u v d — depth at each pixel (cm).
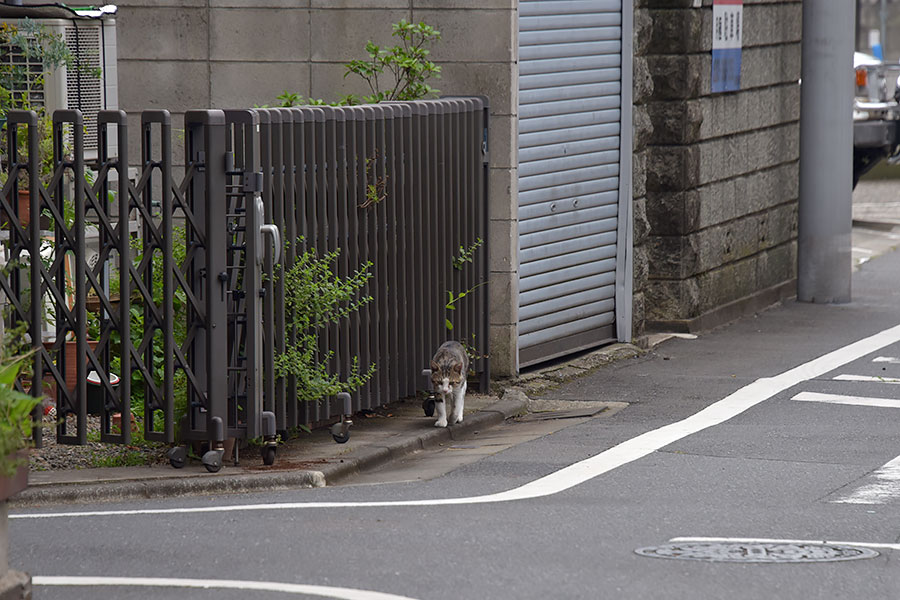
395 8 1566
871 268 2655
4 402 675
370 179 1280
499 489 1045
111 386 1100
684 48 1897
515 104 1545
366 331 1275
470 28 1537
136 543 858
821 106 2222
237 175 1098
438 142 1391
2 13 1544
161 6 1641
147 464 1129
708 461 1150
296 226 1180
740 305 2128
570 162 1698
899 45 6875
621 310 1825
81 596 739
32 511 989
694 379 1612
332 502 999
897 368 1658
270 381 1132
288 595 734
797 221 2353
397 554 818
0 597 666
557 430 1334
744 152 2131
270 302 1129
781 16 2241
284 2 1608
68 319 1089
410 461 1213
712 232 2023
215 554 825
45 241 1336
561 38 1659
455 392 1329
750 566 792
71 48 1565
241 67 1628
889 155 3150
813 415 1377
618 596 729
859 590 747
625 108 1792
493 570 780
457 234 1434
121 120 1066
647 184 1942
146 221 1077
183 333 1168
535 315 1656
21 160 1110
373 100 1516
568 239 1709
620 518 923
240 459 1152
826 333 1961
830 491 1024
